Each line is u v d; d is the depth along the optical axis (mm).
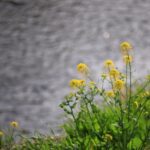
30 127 9867
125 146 5602
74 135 6363
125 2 20828
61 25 18641
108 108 7215
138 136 6180
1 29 18406
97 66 14062
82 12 19891
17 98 12117
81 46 16297
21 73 14109
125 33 17312
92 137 5992
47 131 9266
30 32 18062
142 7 20172
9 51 16172
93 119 6516
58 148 6125
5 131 9594
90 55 15312
